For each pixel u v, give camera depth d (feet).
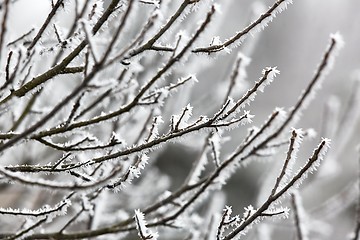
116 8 6.81
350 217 27.45
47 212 7.41
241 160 8.15
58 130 6.82
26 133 5.63
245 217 7.48
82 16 6.99
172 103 12.79
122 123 10.81
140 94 6.73
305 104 7.41
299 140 7.22
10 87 6.75
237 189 30.30
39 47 6.78
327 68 7.20
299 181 7.10
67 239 8.24
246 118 7.11
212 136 9.00
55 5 7.00
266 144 7.81
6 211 7.30
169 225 8.55
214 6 6.15
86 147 7.03
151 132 7.41
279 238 25.81
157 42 6.96
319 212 14.57
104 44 8.50
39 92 8.89
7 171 6.20
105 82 5.61
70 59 6.95
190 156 27.81
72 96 5.50
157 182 17.02
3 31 5.68
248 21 12.29
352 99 14.92
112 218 12.92
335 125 13.85
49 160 13.28
